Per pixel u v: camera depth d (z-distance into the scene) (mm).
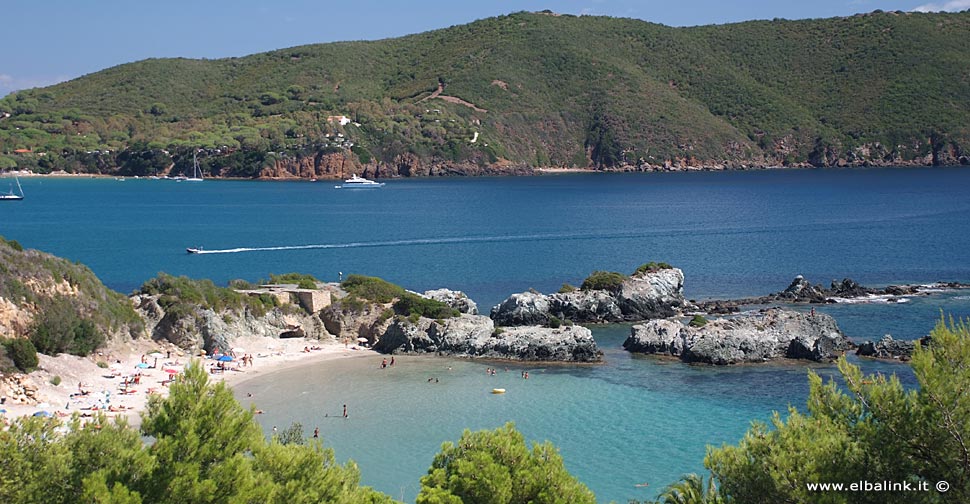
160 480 29250
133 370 74000
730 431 60969
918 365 27172
